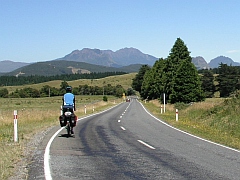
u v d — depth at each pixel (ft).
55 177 25.53
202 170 28.55
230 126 65.98
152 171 27.94
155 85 246.88
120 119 94.12
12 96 404.57
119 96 451.12
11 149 38.09
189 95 159.53
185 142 46.88
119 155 35.55
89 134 55.47
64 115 50.85
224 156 35.81
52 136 51.96
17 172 27.30
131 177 25.75
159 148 40.91
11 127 64.18
